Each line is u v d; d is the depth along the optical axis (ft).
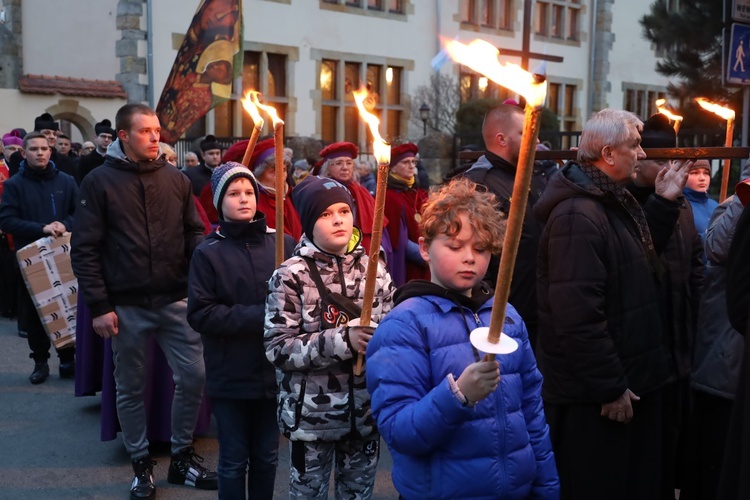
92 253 12.20
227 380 10.10
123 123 12.34
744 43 15.52
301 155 49.75
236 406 10.23
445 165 49.62
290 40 56.49
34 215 20.56
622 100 79.30
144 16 50.52
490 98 58.44
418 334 6.73
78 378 15.49
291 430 8.98
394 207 17.67
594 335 8.53
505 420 6.69
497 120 11.97
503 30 68.33
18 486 12.87
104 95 49.88
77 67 51.75
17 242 21.25
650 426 9.08
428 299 6.88
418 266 18.24
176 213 12.74
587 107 77.00
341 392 8.92
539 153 10.77
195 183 23.24
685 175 9.19
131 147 12.39
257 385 10.08
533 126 4.35
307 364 8.61
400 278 17.76
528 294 11.44
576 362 8.61
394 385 6.63
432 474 6.57
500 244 6.81
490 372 5.92
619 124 8.78
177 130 16.34
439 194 7.02
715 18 41.68
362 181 40.29
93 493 12.64
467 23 65.98
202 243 10.61
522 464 6.71
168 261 12.57
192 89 16.25
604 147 8.82
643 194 10.05
